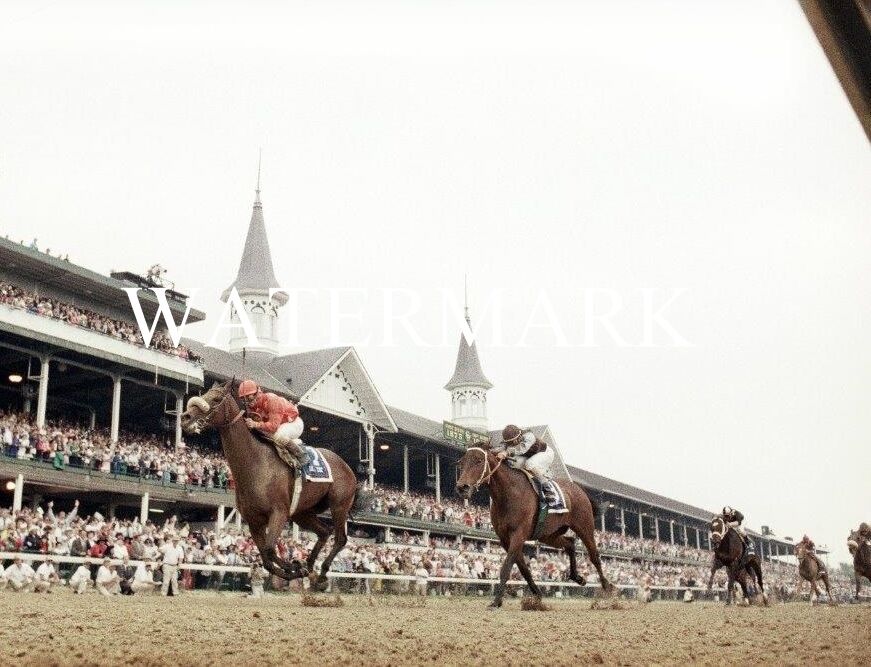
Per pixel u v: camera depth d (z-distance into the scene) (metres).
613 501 66.50
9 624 7.61
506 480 13.84
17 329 31.08
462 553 39.62
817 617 11.23
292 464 12.36
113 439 34.62
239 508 12.27
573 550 15.73
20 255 33.72
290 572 12.17
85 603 13.09
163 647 5.95
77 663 5.18
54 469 30.97
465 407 81.25
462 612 11.72
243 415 12.19
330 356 47.47
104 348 34.22
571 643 6.59
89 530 25.33
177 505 38.03
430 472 60.22
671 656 5.71
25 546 22.75
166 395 39.19
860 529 20.92
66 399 40.59
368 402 48.53
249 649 5.88
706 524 80.12
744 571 20.03
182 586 25.11
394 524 43.72
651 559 61.44
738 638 7.09
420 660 5.45
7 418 32.09
